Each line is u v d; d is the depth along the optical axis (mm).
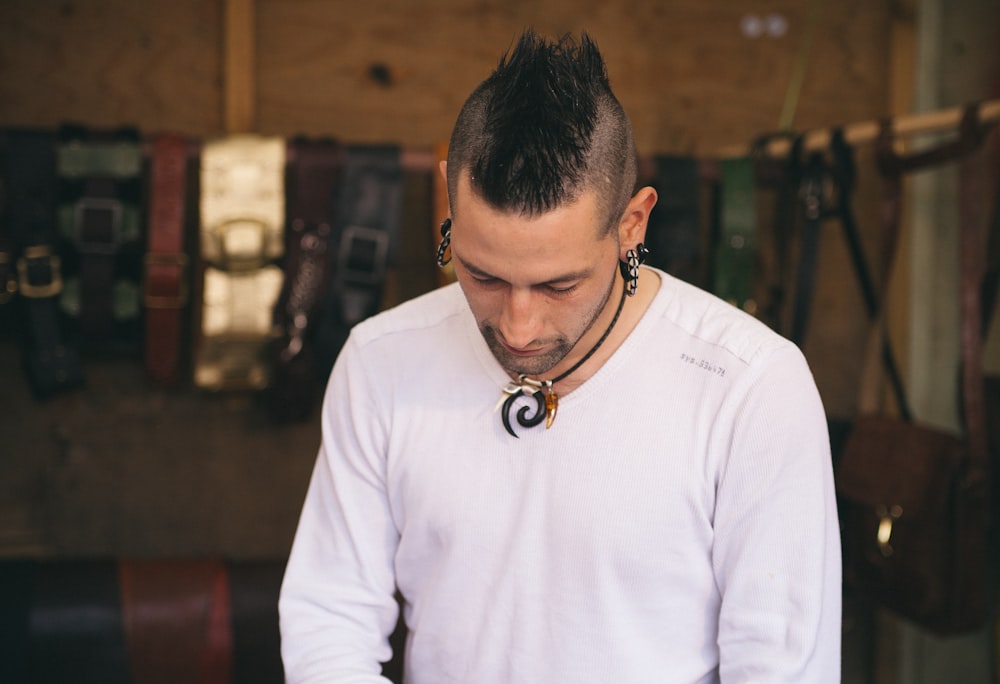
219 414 2299
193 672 1936
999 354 2533
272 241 1979
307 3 2275
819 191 2115
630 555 1065
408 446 1146
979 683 2572
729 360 1060
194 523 2295
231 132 2211
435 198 2053
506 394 1083
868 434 2053
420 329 1169
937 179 2588
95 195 1909
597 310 986
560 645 1089
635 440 1066
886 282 2068
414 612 1204
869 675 2645
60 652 1871
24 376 2182
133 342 2012
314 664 1148
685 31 2473
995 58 2580
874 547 2045
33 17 2137
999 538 2248
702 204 2477
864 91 2580
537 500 1089
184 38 2219
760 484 1038
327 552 1216
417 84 2340
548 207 896
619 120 964
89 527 2234
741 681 1033
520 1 2381
